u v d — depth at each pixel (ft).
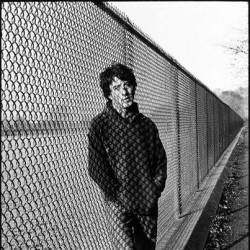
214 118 41.88
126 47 11.27
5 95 5.68
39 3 6.65
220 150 49.55
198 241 15.67
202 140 29.58
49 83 6.93
